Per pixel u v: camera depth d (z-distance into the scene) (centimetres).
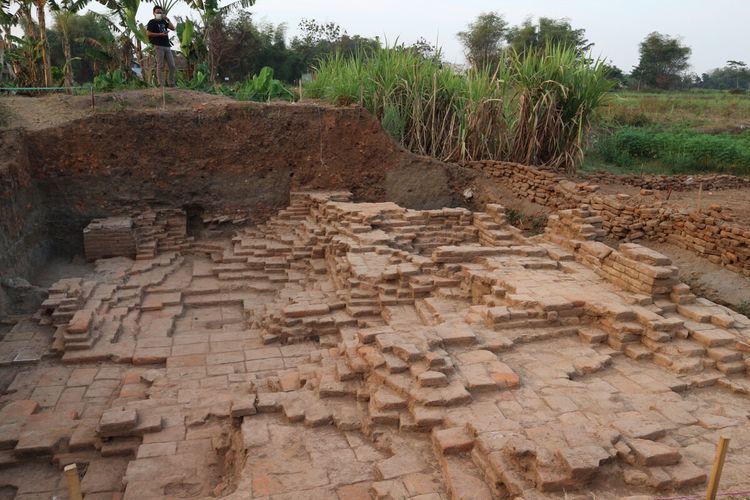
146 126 1548
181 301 1266
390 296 1052
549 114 1764
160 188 1585
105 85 2000
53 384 904
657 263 898
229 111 1623
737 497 487
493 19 4372
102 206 1534
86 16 3525
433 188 1770
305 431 653
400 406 647
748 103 3625
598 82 1780
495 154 1873
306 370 805
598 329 838
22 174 1345
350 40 4122
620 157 2345
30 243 1350
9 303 1128
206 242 1600
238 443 666
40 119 1511
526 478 512
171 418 772
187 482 647
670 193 1633
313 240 1416
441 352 729
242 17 3625
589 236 1124
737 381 727
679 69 5866
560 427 567
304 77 2967
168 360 977
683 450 571
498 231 1348
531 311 851
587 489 504
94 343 1011
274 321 1090
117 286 1243
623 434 566
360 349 750
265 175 1672
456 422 604
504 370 700
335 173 1720
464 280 1045
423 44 2122
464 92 1852
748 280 1180
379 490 534
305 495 547
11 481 698
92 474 699
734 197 1639
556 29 4306
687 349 768
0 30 2053
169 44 1898
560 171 1758
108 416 741
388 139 1744
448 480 536
